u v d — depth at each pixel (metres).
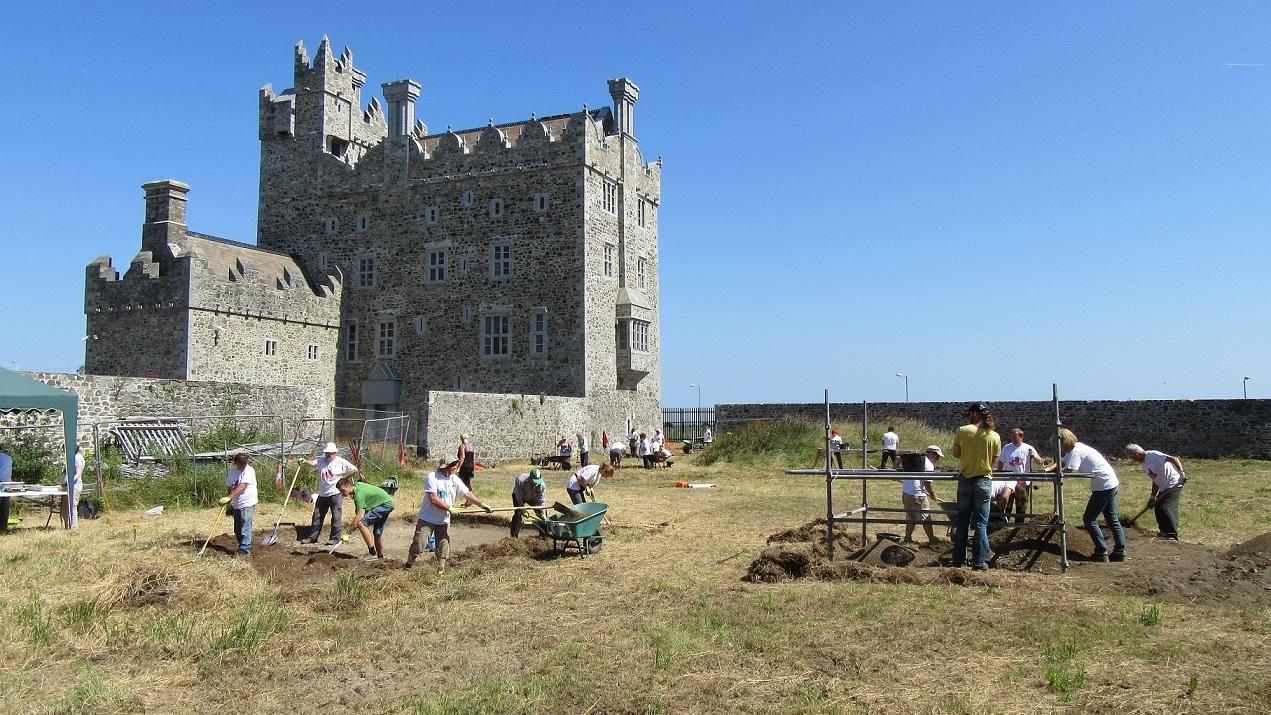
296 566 15.18
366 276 51.28
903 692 8.55
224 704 8.80
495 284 48.50
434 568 14.77
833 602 11.79
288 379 47.06
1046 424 46.50
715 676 9.15
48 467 24.80
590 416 47.34
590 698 8.66
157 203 43.50
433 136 54.75
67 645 10.62
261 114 54.03
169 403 31.00
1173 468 16.22
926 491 16.28
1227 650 9.53
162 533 18.23
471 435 39.62
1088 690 8.44
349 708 8.66
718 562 15.15
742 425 46.75
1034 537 14.95
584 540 16.12
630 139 52.22
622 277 50.78
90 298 43.69
